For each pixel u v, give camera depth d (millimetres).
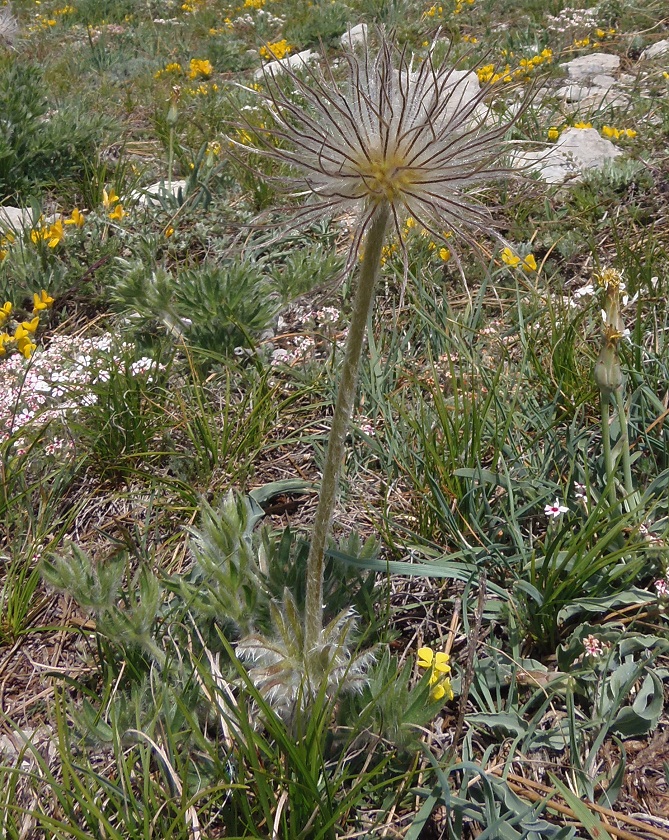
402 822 1787
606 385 2260
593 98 6676
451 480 2609
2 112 5594
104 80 8477
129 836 1694
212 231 4441
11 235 4488
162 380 3307
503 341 3443
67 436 3061
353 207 1519
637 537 2275
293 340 3734
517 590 2234
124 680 2137
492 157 1483
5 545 2740
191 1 14211
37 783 1878
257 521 2770
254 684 1843
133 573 2527
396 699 1821
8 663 2334
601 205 4488
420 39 8398
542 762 1840
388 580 2098
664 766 1842
